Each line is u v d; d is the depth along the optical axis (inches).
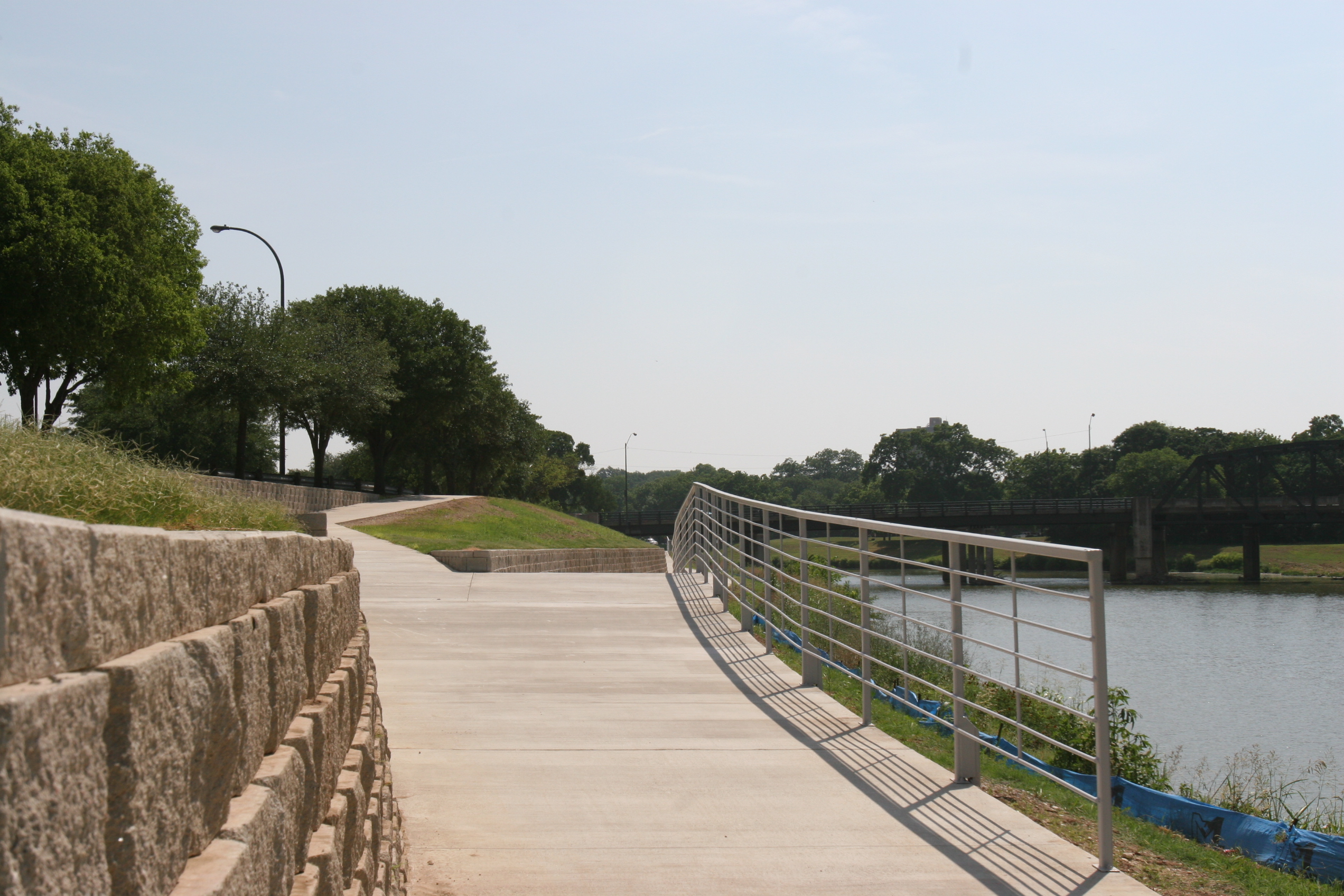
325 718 118.6
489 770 253.6
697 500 711.7
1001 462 5772.6
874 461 6048.2
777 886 183.2
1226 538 3841.0
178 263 1331.2
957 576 243.6
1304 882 201.8
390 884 164.4
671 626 476.7
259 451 2655.0
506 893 179.5
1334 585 2458.2
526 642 429.1
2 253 1018.1
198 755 65.9
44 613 47.7
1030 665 691.4
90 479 157.6
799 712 317.4
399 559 715.4
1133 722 373.1
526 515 1656.0
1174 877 193.5
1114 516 2839.6
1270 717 688.4
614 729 295.4
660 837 208.1
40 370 1147.3
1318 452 2893.7
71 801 47.1
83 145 1232.2
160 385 1364.4
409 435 2285.9
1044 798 246.7
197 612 73.0
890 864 193.9
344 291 2266.2
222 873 63.7
